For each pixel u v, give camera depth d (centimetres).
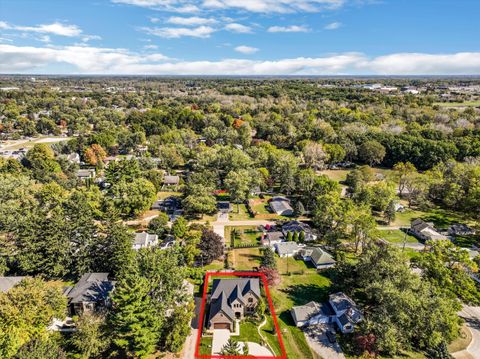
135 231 8831
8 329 4375
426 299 5100
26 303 4759
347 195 11531
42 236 6406
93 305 5638
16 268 6719
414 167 13312
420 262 6222
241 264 7381
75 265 6525
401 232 9162
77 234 6856
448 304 5122
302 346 5178
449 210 10738
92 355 4756
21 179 9788
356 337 5219
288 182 11531
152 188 10069
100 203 9694
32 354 4031
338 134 16588
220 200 11356
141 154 16462
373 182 12462
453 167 11538
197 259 7444
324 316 5662
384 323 4906
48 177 11556
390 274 5647
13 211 8044
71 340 4950
